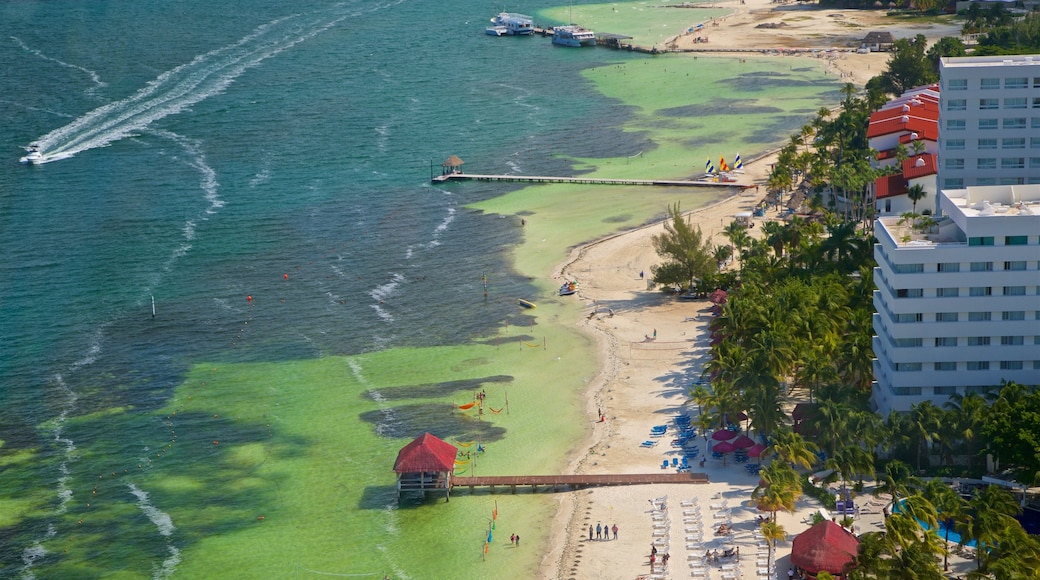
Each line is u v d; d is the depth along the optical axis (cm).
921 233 19475
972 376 18900
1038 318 18650
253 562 17350
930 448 18388
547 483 18975
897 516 14762
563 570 16600
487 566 16962
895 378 19012
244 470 19975
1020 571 13825
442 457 18925
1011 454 16875
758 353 19638
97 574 17175
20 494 19400
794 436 17675
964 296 18650
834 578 15088
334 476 19712
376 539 17838
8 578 17138
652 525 17550
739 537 16888
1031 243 18362
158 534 18175
